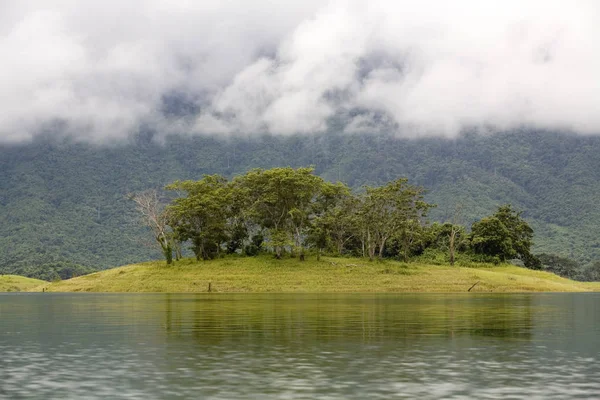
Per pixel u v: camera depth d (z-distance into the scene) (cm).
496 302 8338
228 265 13788
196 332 4325
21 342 3841
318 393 2395
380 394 2377
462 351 3406
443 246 16888
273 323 4959
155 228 14725
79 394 2394
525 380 2625
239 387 2500
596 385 2528
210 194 14438
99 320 5394
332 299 9112
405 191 14250
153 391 2438
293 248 14138
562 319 5438
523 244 17512
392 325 4784
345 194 15112
